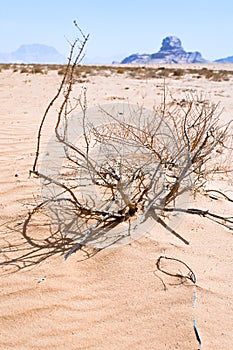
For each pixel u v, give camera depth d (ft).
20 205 9.89
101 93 35.70
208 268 7.70
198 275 7.43
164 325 6.32
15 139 16.21
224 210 10.18
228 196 11.21
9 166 12.78
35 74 58.75
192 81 56.80
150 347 5.96
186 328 6.25
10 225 8.96
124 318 6.45
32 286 7.01
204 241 8.61
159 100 31.68
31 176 11.84
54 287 7.02
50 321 6.34
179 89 42.91
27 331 6.15
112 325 6.32
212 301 6.82
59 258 7.80
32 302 6.66
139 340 6.06
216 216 9.61
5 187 10.99
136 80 55.42
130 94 35.68
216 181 12.48
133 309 6.63
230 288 7.18
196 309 6.62
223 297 6.93
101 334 6.15
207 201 10.57
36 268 7.48
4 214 9.43
